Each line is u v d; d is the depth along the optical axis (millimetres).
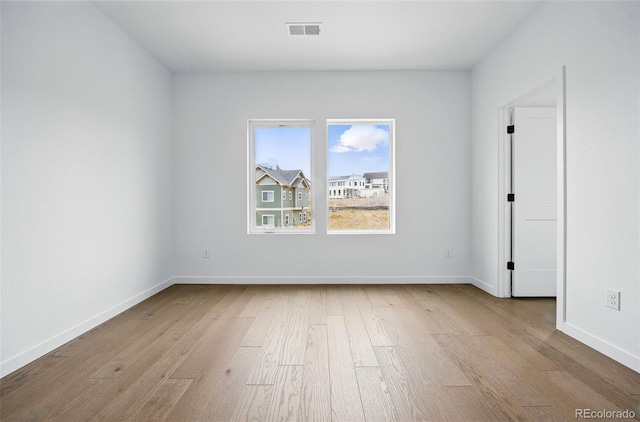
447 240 4582
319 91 4559
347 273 4582
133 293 3637
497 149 3875
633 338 2176
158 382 2020
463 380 2029
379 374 2105
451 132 4566
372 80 4555
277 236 4570
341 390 1921
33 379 2068
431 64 4371
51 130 2543
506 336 2721
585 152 2555
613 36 2303
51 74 2543
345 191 4727
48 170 2516
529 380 2027
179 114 4555
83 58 2883
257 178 4730
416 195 4582
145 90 3889
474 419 1659
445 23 3379
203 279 4574
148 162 3953
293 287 4383
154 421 1651
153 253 4070
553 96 3568
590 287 2518
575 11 2646
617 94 2275
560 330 2822
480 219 4312
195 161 4566
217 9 3117
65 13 2678
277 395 1873
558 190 2811
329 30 3502
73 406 1776
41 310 2447
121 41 3434
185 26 3402
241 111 4562
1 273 2158
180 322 3086
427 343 2586
